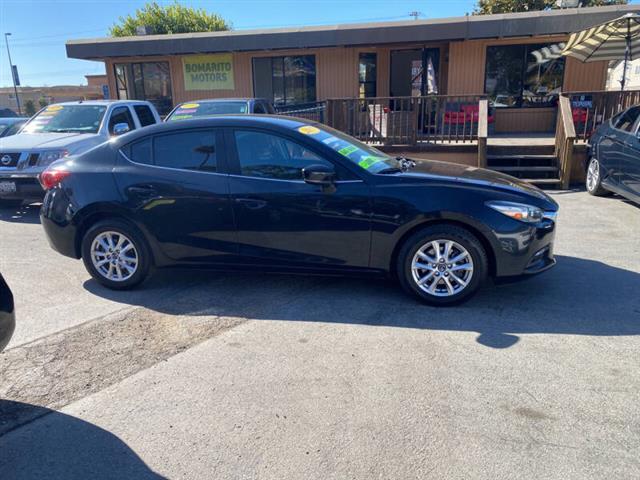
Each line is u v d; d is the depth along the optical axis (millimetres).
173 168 4734
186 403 3090
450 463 2555
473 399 3072
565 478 2441
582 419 2871
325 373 3393
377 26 13422
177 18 29266
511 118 13867
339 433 2791
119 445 2736
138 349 3766
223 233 4656
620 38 10969
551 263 4535
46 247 6473
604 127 8641
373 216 4344
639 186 7211
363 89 15469
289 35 14188
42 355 3688
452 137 10633
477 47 13625
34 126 8852
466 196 4246
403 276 4449
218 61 16047
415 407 3006
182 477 2502
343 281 5082
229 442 2740
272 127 4602
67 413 3014
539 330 3949
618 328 3965
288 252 4586
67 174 4969
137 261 4824
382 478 2469
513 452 2621
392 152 10766
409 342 3797
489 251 4344
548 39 13266
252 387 3244
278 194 4484
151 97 16906
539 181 9758
